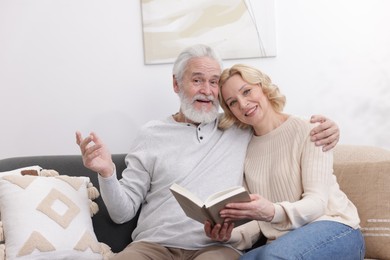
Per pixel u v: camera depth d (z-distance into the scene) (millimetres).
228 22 2211
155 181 1876
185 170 1811
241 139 1883
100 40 2320
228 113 1886
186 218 1741
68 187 1859
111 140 2342
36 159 2057
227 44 2217
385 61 2125
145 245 1722
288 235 1437
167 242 1718
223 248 1662
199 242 1695
